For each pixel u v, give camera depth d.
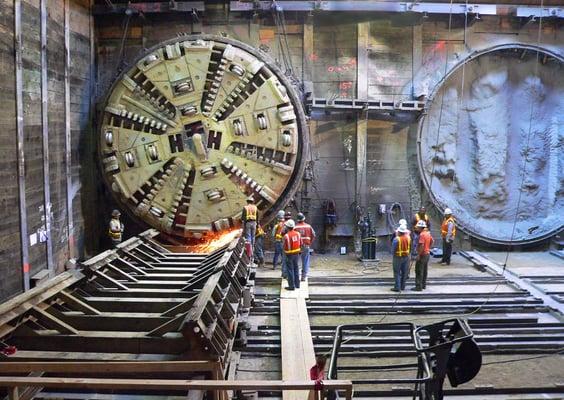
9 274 12.71
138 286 11.53
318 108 19.55
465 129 21.58
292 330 12.34
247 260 14.35
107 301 10.09
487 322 13.27
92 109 18.80
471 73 21.22
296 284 15.30
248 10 18.91
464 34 20.16
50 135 15.46
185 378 7.62
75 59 17.50
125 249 13.17
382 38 19.88
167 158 17.77
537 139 21.62
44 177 14.77
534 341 12.25
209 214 17.98
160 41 19.34
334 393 6.78
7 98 12.73
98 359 7.76
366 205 20.11
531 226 21.44
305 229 16.17
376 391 9.78
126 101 17.72
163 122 17.70
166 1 18.95
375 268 18.11
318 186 20.06
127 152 17.80
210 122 17.70
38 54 14.57
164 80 17.59
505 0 19.97
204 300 8.62
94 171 18.91
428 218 20.33
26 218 13.55
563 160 21.56
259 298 14.76
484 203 21.70
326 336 12.25
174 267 13.48
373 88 19.89
